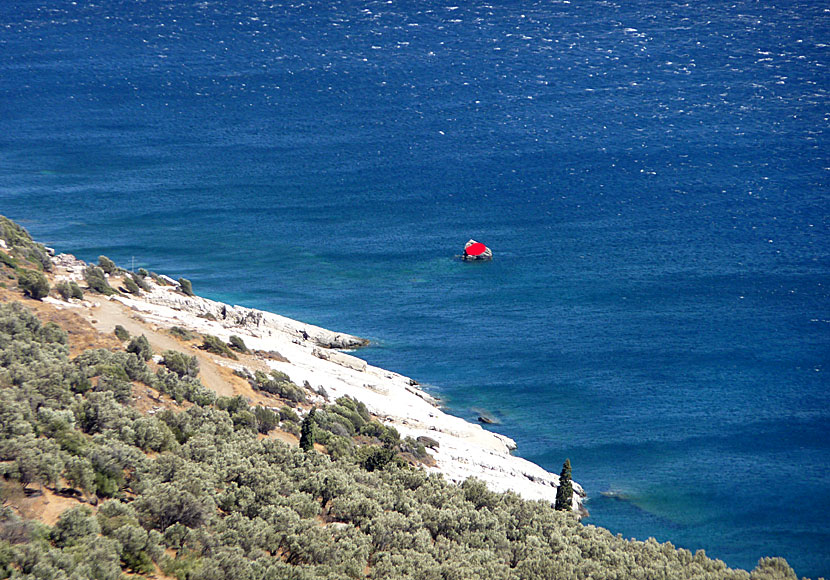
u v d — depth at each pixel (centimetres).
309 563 17188
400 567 17512
